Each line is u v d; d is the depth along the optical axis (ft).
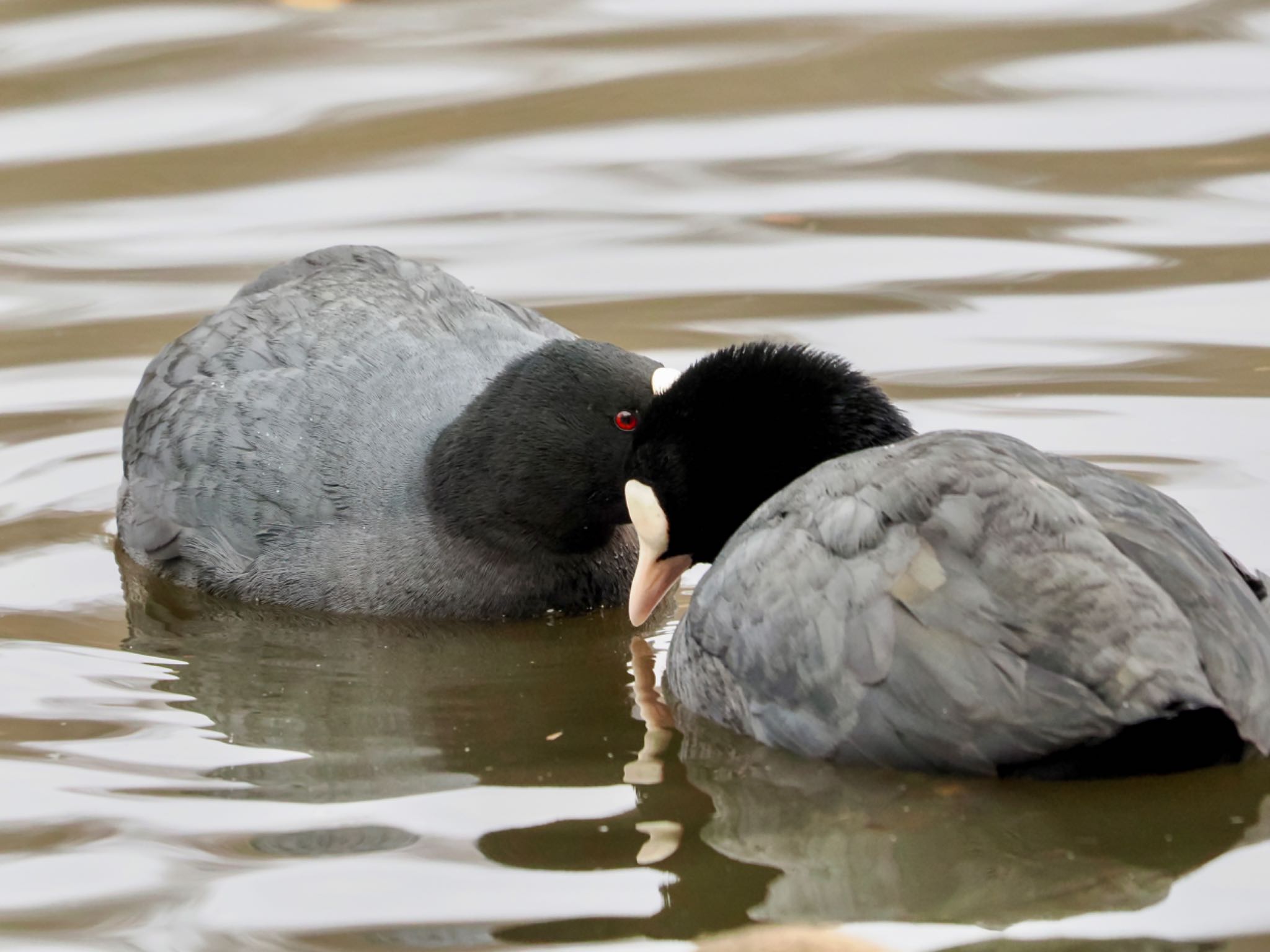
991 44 68.69
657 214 57.93
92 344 50.75
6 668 36.24
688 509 36.22
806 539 30.78
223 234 56.90
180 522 41.06
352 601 39.91
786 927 26.09
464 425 39.60
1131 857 27.73
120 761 32.04
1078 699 27.20
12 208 58.44
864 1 73.05
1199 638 27.76
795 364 35.42
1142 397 45.88
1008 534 28.71
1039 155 60.75
